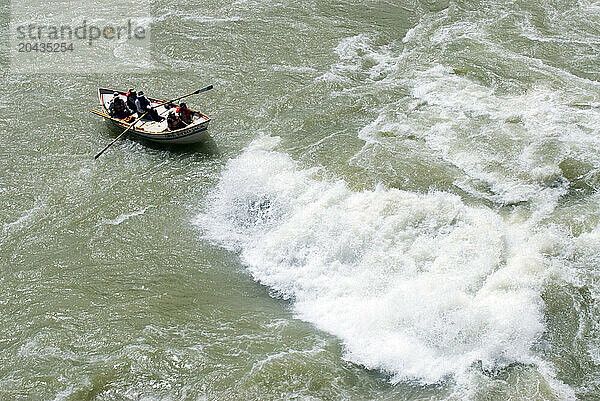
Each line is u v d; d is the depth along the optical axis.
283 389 13.20
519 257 15.63
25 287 16.11
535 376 13.16
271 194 18.38
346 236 16.42
